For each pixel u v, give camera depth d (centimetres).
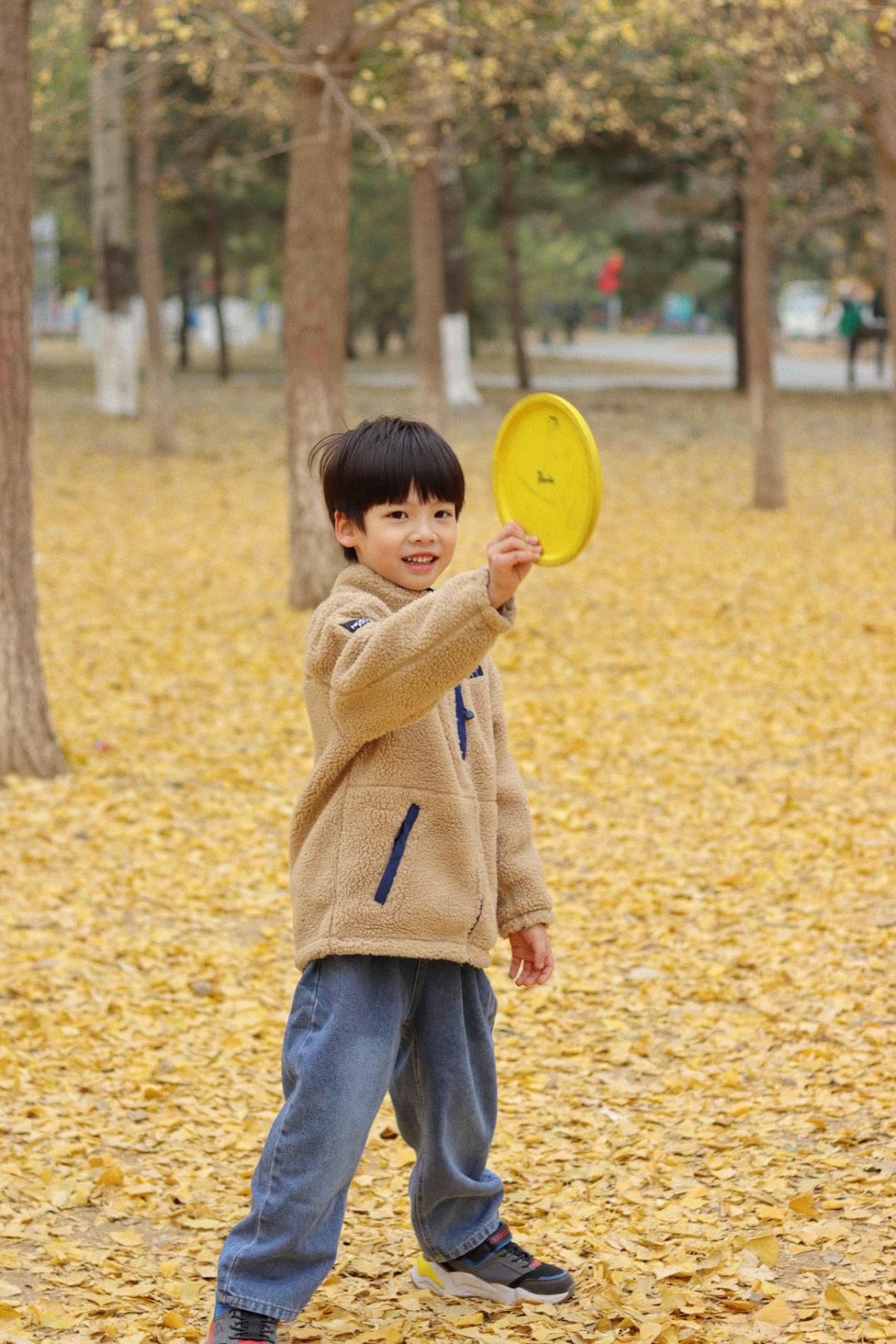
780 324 5750
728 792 831
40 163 2923
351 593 296
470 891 292
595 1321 330
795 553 1573
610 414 2881
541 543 282
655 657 1164
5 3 776
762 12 1400
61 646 1198
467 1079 309
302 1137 285
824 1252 359
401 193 4016
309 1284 291
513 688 1082
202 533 1736
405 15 1134
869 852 707
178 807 816
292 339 1259
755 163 1767
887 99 1408
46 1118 460
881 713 977
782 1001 552
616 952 619
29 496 838
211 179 2864
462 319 2981
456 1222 334
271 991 581
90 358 4916
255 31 1120
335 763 289
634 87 1881
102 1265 369
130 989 575
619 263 5456
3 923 636
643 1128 455
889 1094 457
